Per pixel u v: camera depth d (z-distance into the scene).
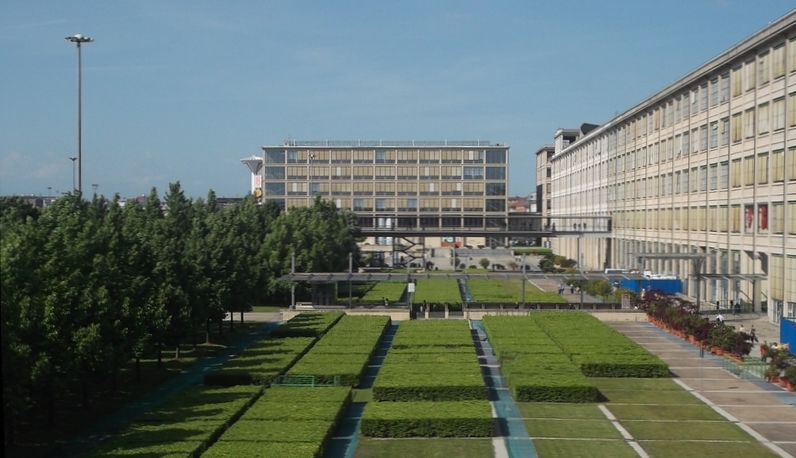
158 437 33.16
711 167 86.38
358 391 46.34
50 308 36.59
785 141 67.50
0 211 77.88
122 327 43.56
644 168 113.38
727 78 81.50
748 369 51.00
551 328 64.44
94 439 36.41
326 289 84.38
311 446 32.19
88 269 42.91
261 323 77.25
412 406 39.19
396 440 36.31
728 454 34.00
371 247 180.38
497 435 37.00
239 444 32.44
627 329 72.12
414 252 170.75
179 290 52.22
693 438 36.41
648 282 91.69
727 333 57.19
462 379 43.75
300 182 183.38
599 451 34.47
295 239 93.69
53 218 51.59
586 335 60.69
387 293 97.00
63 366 36.66
